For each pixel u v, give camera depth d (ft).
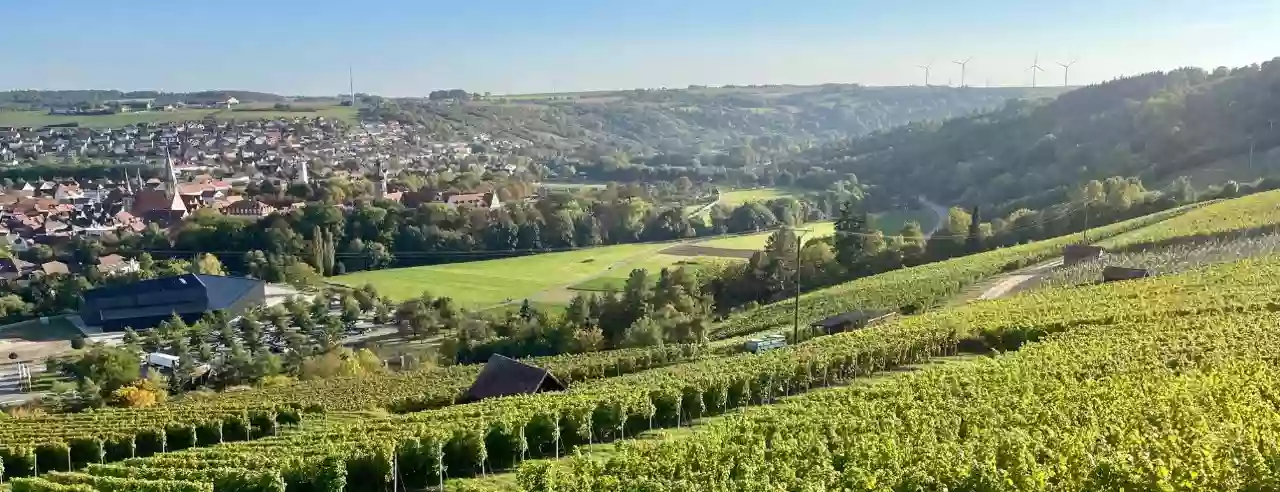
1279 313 220.43
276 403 226.38
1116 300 257.55
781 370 198.59
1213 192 515.09
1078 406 144.05
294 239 561.43
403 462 147.02
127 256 572.51
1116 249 382.83
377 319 450.71
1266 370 160.15
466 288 485.15
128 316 452.76
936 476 113.91
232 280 480.64
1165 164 654.94
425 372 290.15
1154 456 117.39
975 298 331.77
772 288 439.63
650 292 393.50
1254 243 346.13
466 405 191.31
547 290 469.57
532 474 132.05
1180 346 188.24
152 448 191.01
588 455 146.41
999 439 126.52
